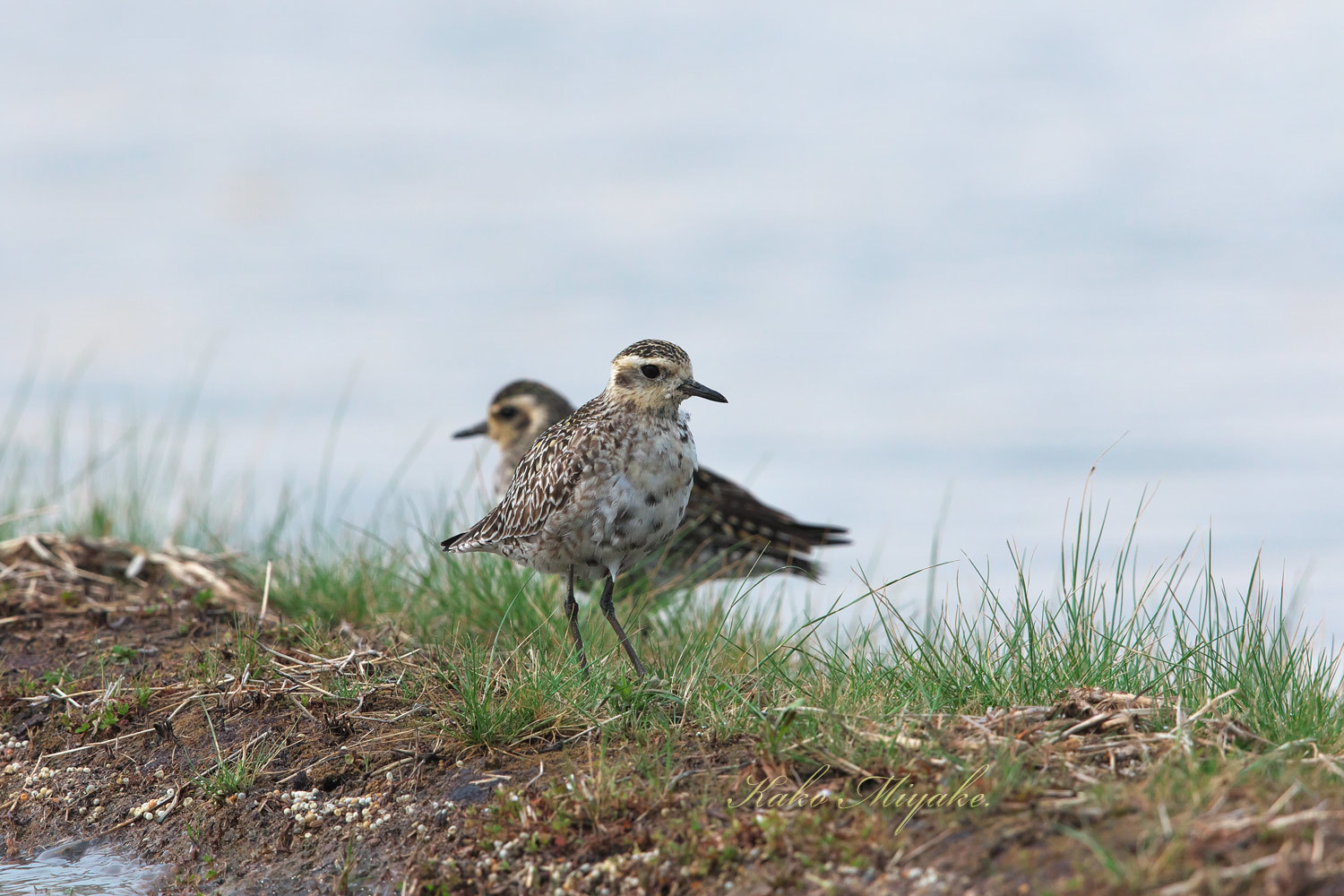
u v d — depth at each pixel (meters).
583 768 9.70
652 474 12.17
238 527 19.39
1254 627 10.52
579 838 8.84
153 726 11.41
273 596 14.83
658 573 16.58
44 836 10.52
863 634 12.08
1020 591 11.42
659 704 10.48
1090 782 8.40
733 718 10.05
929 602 13.14
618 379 12.33
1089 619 11.00
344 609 14.47
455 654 12.23
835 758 9.12
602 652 12.73
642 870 8.39
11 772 11.25
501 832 9.05
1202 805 7.77
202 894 9.49
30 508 19.38
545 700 10.62
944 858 7.82
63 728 11.62
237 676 11.87
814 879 7.86
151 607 14.23
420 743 10.50
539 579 15.15
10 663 12.94
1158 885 7.02
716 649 12.52
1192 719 9.09
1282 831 7.25
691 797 9.05
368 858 9.45
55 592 14.72
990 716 9.62
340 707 11.20
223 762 10.59
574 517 12.16
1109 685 10.32
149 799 10.63
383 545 16.38
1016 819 8.04
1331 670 10.35
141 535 17.89
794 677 11.31
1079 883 7.18
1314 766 8.34
